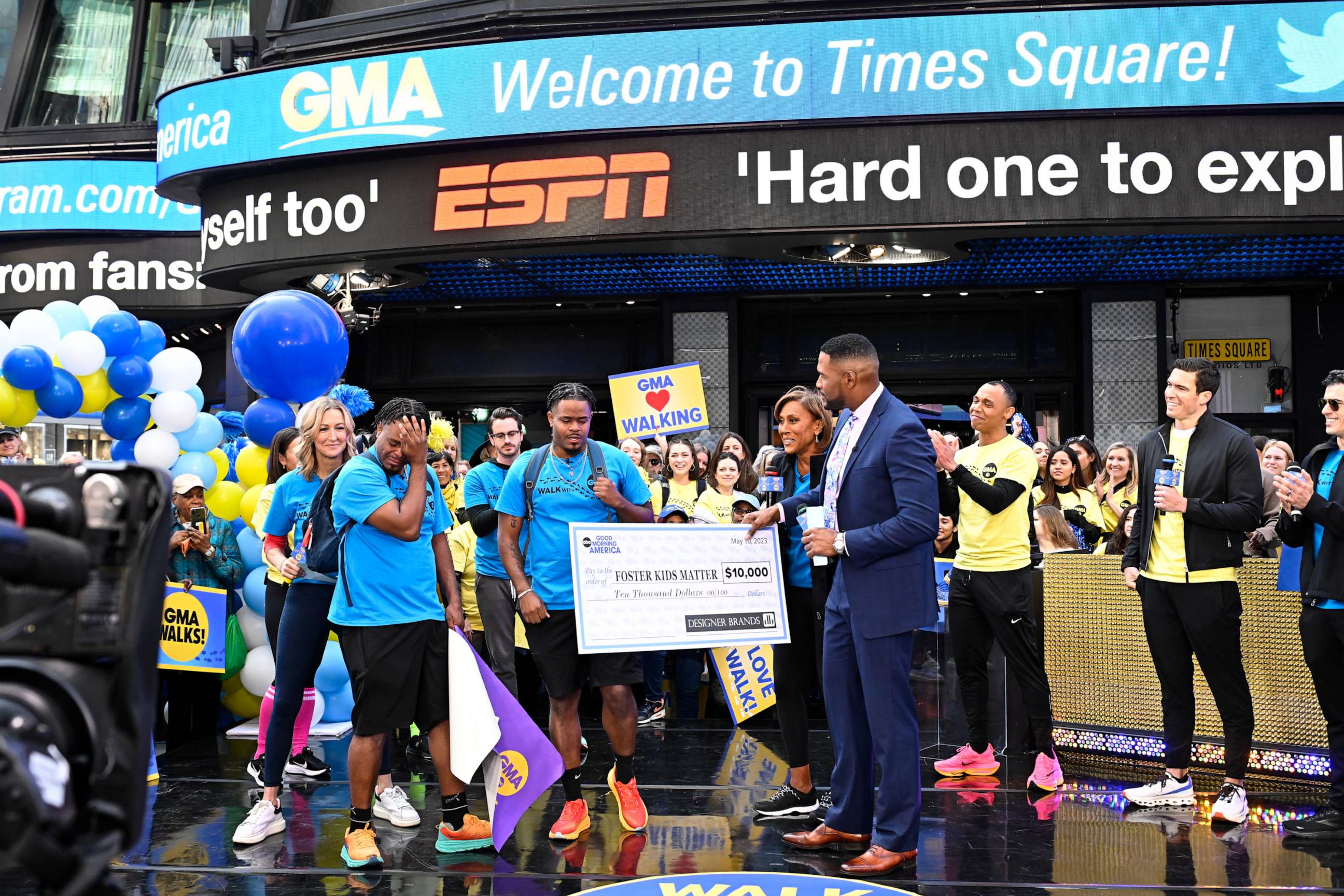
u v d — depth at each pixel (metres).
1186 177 6.83
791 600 4.43
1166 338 9.34
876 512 3.79
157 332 6.28
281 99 7.73
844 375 3.90
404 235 7.59
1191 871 3.83
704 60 7.13
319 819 4.55
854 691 3.97
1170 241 7.88
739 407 9.78
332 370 6.19
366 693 3.90
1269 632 5.21
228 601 5.96
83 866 1.55
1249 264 8.60
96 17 11.04
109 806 1.68
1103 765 5.48
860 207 7.03
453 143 7.43
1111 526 6.92
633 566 4.12
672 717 6.84
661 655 6.72
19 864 1.51
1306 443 9.32
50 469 1.79
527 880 3.77
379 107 7.51
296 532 4.56
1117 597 5.69
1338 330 9.32
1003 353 9.66
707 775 5.29
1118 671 5.68
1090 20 6.86
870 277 9.02
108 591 1.74
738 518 6.26
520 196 7.39
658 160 7.20
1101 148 6.88
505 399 10.34
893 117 6.99
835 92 7.04
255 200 8.02
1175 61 6.80
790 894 3.60
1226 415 9.43
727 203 7.14
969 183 6.96
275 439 5.34
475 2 8.21
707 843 4.17
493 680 4.10
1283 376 9.35
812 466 4.48
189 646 5.58
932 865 3.90
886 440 3.79
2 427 5.91
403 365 10.45
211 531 5.83
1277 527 4.45
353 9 9.07
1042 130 6.91
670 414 8.23
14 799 1.48
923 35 6.97
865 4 7.49
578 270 8.75
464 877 3.81
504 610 5.74
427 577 3.98
